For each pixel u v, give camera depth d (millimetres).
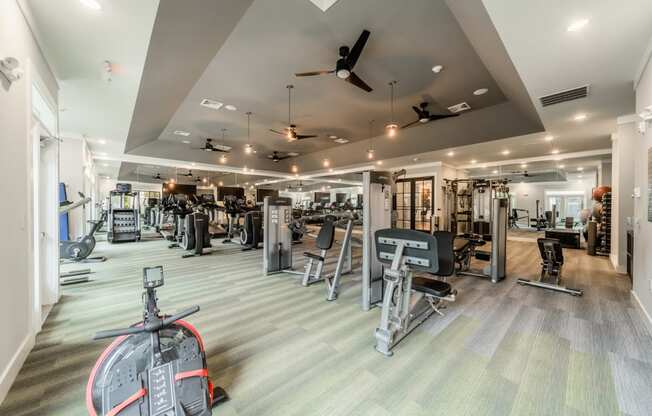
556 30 2213
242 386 1770
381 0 2633
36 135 2438
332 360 2072
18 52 2010
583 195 11219
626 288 3885
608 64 2713
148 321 1408
